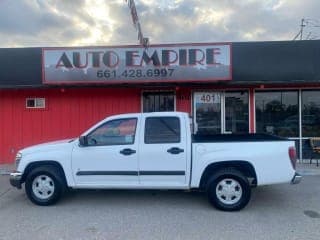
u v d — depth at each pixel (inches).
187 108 509.0
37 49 489.7
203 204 317.4
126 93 513.0
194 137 333.4
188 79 467.8
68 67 475.2
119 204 318.3
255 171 295.7
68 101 516.1
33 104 519.2
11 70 491.8
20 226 264.5
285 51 473.7
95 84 478.3
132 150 307.3
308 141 500.7
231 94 506.9
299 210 300.4
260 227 259.9
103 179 311.4
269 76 474.3
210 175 306.2
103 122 315.3
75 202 325.1
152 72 469.7
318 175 432.5
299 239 236.7
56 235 246.2
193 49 466.3
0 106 519.5
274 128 504.4
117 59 471.5
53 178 313.4
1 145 520.7
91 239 238.7
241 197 295.9
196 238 239.3
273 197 339.6
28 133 520.1
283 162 295.1
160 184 306.7
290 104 502.3
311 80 470.0
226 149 299.6
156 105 512.7
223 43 464.1
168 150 304.2
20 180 318.3
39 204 315.6
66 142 326.0
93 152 311.3
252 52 475.8
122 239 238.4
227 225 264.2
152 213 293.0
